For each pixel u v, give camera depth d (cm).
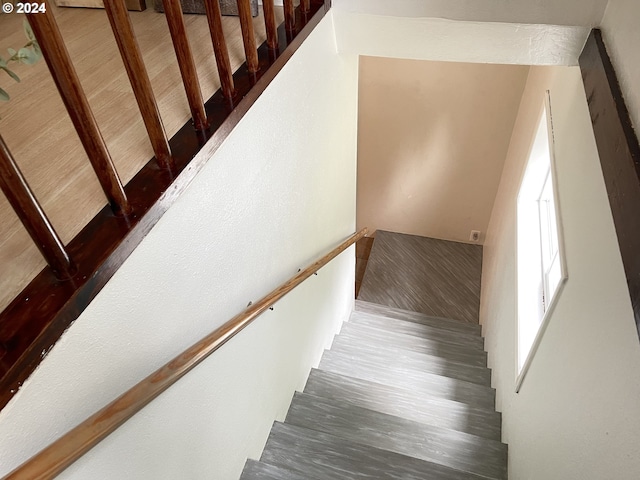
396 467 216
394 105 475
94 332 92
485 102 447
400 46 215
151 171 112
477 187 508
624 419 117
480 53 210
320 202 251
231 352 163
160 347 118
